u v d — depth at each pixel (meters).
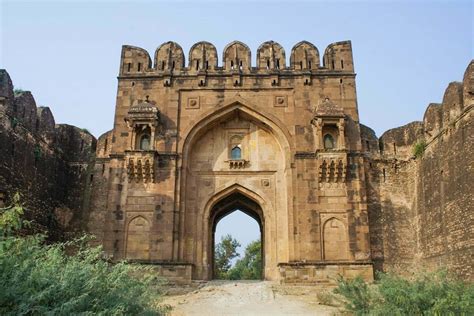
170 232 20.05
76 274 8.45
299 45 22.67
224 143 22.27
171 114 21.78
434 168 19.75
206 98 22.02
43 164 21.30
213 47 22.83
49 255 8.85
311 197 20.38
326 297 15.80
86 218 22.81
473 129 16.64
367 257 19.56
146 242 20.03
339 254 19.70
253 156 22.02
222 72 22.31
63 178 23.22
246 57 22.62
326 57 22.48
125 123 21.70
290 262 19.36
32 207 19.95
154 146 21.02
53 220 21.84
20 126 19.36
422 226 20.61
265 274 20.55
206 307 15.26
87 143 24.28
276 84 22.05
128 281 9.90
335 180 20.55
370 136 22.95
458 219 17.30
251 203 23.23
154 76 22.30
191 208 21.25
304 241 19.81
